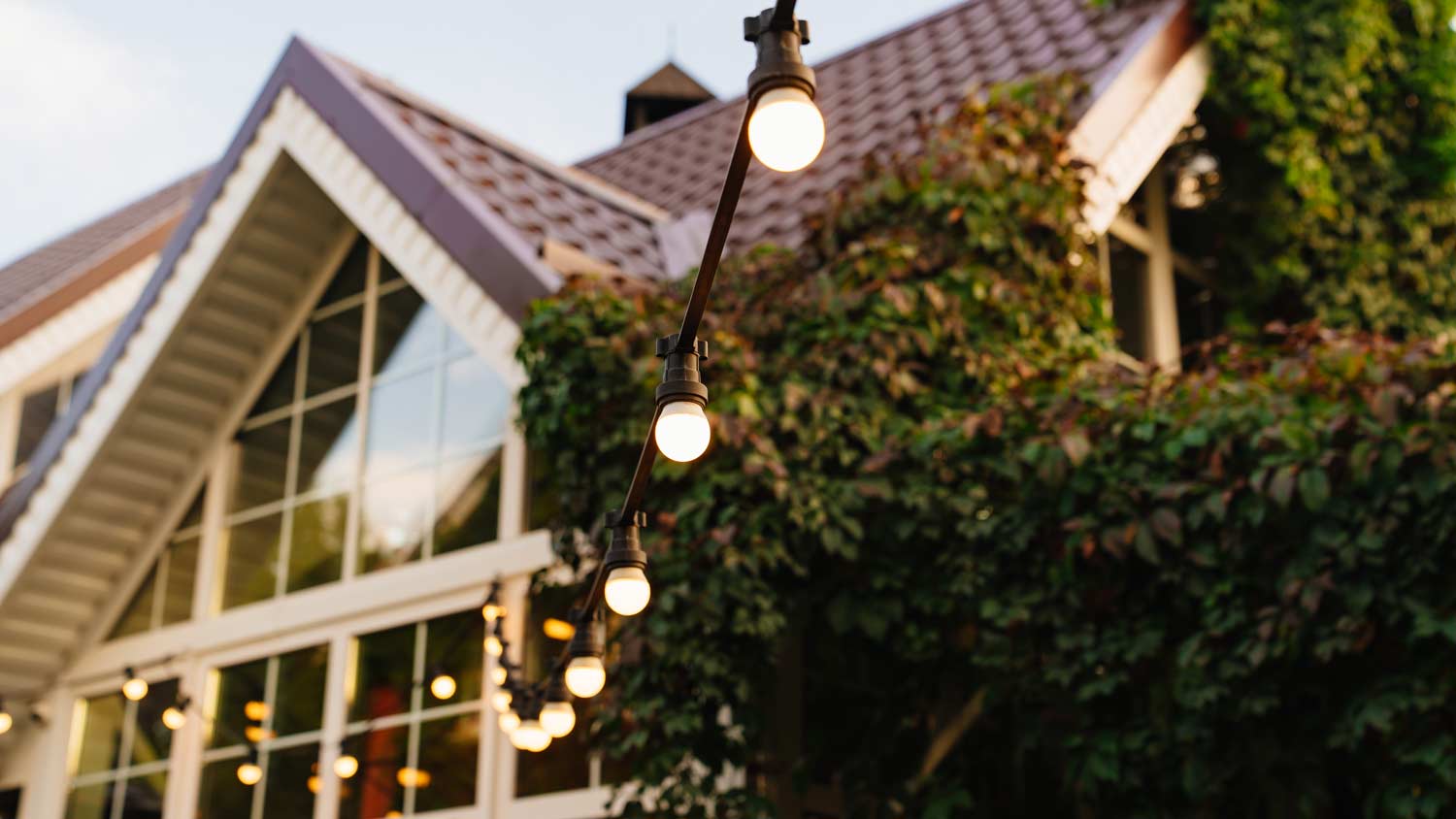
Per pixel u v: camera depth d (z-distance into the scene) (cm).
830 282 671
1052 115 766
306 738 853
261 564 923
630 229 872
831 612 633
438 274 778
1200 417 592
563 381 655
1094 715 612
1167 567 595
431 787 787
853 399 641
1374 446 549
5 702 976
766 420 625
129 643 962
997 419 612
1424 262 983
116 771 937
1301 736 577
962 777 675
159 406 937
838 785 703
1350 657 572
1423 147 990
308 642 873
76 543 955
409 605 834
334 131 840
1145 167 834
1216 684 573
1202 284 967
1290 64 928
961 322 673
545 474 805
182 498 972
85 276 1258
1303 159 912
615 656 652
